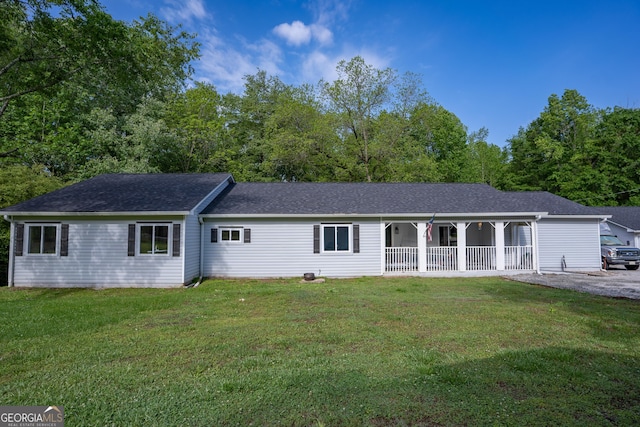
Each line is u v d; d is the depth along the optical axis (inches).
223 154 1027.9
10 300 366.0
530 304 313.3
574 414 118.8
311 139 946.7
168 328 237.5
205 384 145.0
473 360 171.3
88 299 362.9
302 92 1162.6
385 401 128.0
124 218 469.4
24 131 704.4
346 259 544.7
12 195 530.0
